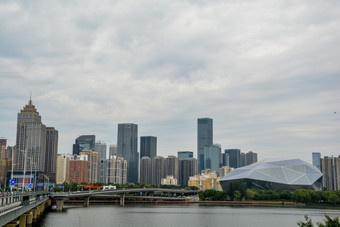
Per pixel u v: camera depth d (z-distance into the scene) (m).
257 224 164.12
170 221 171.38
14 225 97.62
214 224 162.50
